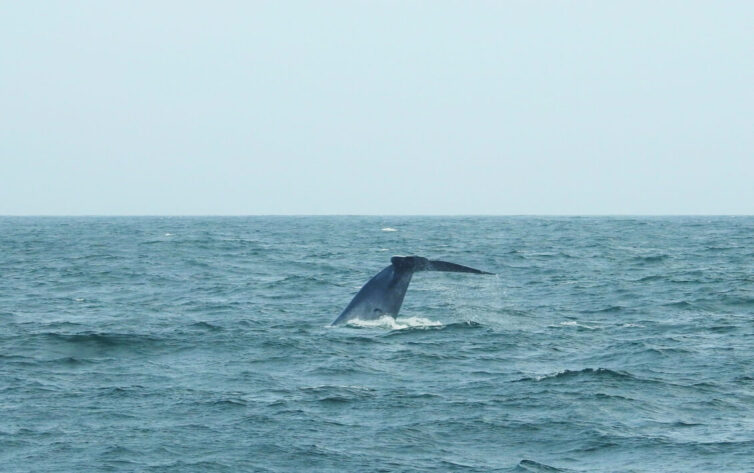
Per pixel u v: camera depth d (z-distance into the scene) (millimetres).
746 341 73625
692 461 41438
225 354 67312
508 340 73375
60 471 40000
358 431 46250
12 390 55281
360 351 67438
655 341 73188
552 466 41156
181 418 48625
